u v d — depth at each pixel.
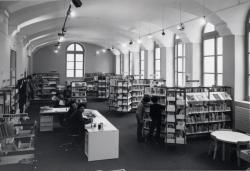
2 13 7.88
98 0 9.88
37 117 12.52
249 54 9.26
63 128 10.20
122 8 10.96
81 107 8.02
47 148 7.67
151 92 9.21
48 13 10.47
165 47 14.47
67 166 6.18
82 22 14.14
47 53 24.25
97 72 25.27
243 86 9.48
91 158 6.59
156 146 7.93
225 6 8.73
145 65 17.36
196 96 8.59
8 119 5.99
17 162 5.20
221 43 10.42
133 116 13.02
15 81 12.25
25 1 8.00
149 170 5.95
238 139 6.54
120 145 8.02
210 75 11.21
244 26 9.38
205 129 8.86
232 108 9.39
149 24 13.46
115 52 24.89
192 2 9.21
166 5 10.16
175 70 14.30
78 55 24.98
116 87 14.21
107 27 15.72
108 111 14.49
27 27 13.12
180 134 8.12
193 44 11.66
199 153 7.25
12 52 11.16
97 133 6.62
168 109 7.98
